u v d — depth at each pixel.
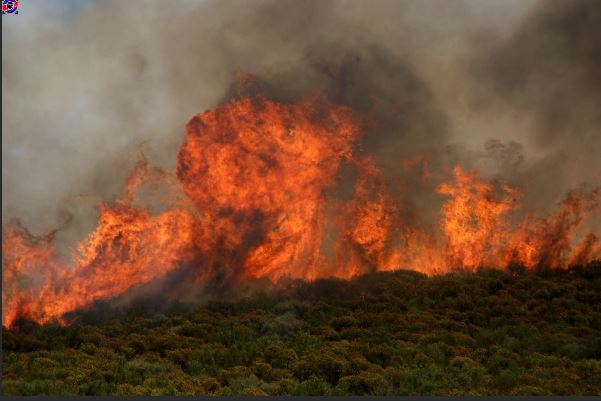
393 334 61.84
